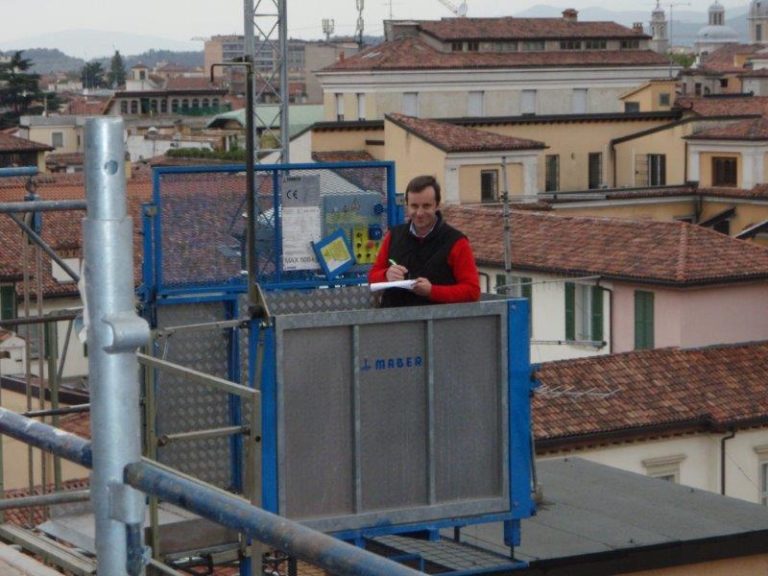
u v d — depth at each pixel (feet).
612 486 56.18
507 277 133.39
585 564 45.37
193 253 35.17
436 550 43.45
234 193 35.55
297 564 35.70
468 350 32.86
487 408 33.19
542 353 170.81
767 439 121.80
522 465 33.60
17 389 72.43
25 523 39.50
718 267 158.30
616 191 255.09
